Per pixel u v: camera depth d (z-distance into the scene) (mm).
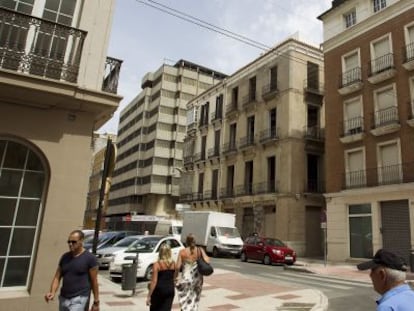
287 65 31656
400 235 20031
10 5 7770
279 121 31344
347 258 22672
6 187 7152
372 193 21641
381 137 22203
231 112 37594
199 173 42719
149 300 5930
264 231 30609
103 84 8406
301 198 29109
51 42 7773
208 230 26438
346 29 25672
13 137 7258
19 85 6875
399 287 2162
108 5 8625
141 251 13602
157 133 61625
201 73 66000
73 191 7516
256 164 33219
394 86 21984
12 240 7047
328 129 25984
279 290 11719
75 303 4766
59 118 7633
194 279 6707
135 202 65812
